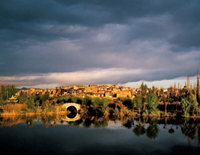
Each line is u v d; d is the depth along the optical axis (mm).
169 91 196000
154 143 54219
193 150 48250
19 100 130125
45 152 45938
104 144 53188
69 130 70562
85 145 52000
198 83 125562
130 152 46438
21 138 58406
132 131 69625
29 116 105188
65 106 129250
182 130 70812
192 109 103312
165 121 90500
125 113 114562
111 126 79188
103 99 131875
